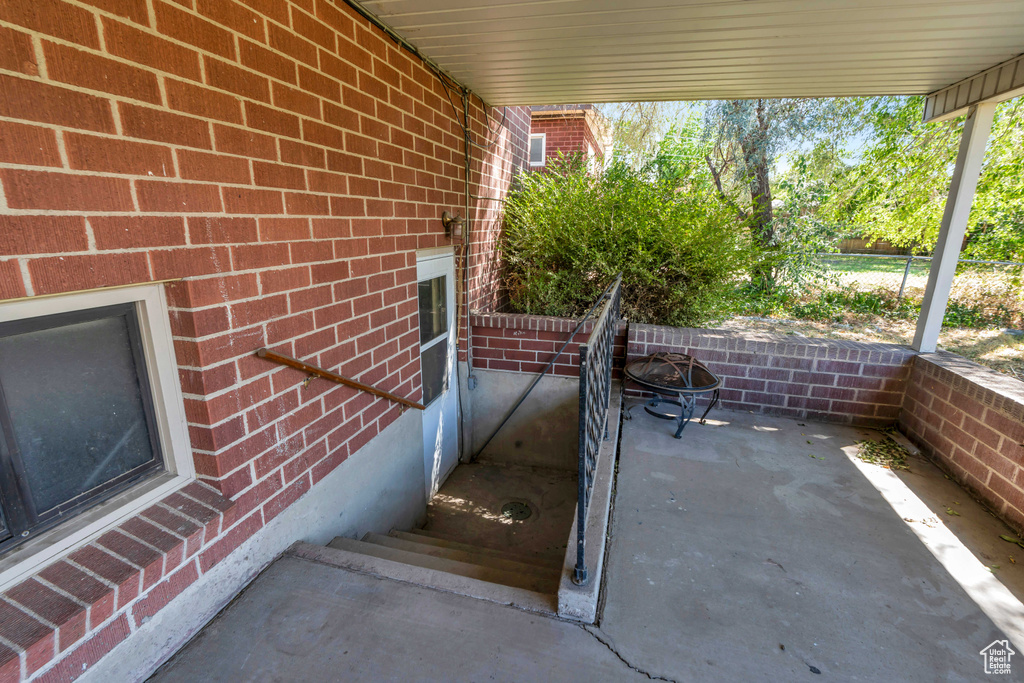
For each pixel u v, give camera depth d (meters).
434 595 1.89
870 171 8.07
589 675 1.57
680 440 3.49
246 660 1.58
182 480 1.75
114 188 1.32
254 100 1.76
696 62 3.17
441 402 4.27
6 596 1.24
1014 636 1.80
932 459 3.22
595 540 2.13
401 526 3.38
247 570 1.91
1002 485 2.58
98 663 1.34
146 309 1.56
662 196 4.79
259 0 1.75
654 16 2.48
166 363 1.65
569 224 4.77
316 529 2.36
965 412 2.92
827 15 2.43
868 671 1.64
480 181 4.39
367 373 2.70
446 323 4.21
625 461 3.17
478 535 3.83
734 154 9.05
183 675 1.52
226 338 1.73
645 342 4.20
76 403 1.44
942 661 1.69
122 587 1.38
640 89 3.83
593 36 2.77
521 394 4.77
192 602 1.65
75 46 1.20
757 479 2.96
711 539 2.37
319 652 1.62
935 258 3.49
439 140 3.41
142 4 1.35
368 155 2.52
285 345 2.04
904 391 3.64
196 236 1.58
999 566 2.20
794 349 3.84
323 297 2.25
